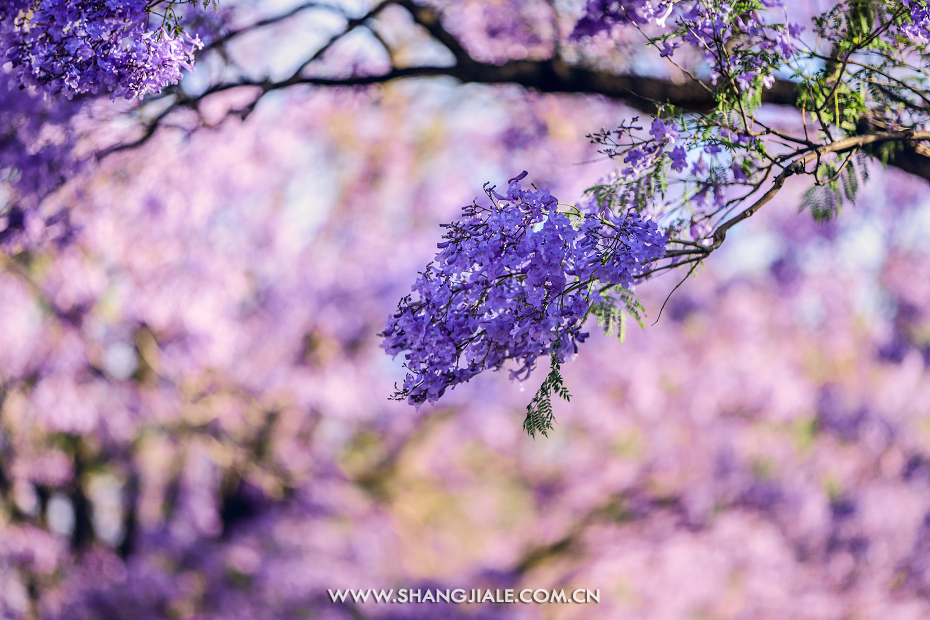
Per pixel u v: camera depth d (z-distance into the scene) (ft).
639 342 27.55
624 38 8.88
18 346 21.66
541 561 28.99
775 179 4.76
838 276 27.50
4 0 4.94
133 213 19.66
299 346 26.08
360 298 26.30
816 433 27.91
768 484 27.25
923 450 27.32
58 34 4.83
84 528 25.08
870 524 26.27
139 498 25.96
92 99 12.49
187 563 26.43
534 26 14.99
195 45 5.28
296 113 23.77
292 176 24.36
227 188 22.07
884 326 28.25
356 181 26.55
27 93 13.20
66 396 22.74
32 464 23.50
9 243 14.57
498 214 4.35
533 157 21.44
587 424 28.43
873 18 5.32
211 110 13.61
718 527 27.17
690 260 4.61
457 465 29.81
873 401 27.68
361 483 29.30
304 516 28.27
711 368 27.63
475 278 4.41
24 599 24.07
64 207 16.06
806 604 26.25
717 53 5.35
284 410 27.07
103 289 20.86
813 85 5.59
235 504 27.81
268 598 26.68
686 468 28.07
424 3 14.05
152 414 24.43
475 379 28.96
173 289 22.31
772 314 27.78
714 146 5.47
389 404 28.19
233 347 24.25
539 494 29.43
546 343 4.46
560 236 4.28
